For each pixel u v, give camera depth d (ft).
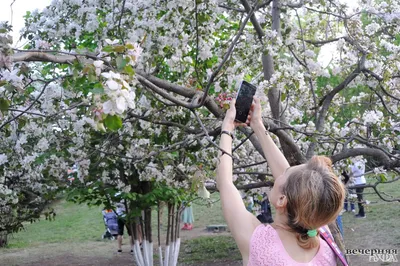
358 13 16.89
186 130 15.02
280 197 5.23
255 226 5.34
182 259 29.76
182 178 17.90
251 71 16.60
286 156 13.96
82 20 15.06
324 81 19.65
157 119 15.44
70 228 43.93
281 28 14.90
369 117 15.90
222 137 6.27
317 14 18.86
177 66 15.28
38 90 15.52
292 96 16.51
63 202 55.01
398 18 16.66
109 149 17.74
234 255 29.89
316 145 16.12
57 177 19.27
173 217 24.21
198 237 35.81
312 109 16.78
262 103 13.89
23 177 20.27
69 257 32.73
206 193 9.68
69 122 17.11
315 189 4.94
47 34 15.62
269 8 16.22
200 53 14.64
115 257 32.24
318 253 5.25
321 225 5.04
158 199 20.84
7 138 18.70
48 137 17.60
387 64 15.90
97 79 7.70
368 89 18.16
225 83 15.19
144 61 13.65
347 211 36.65
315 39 19.30
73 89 14.46
